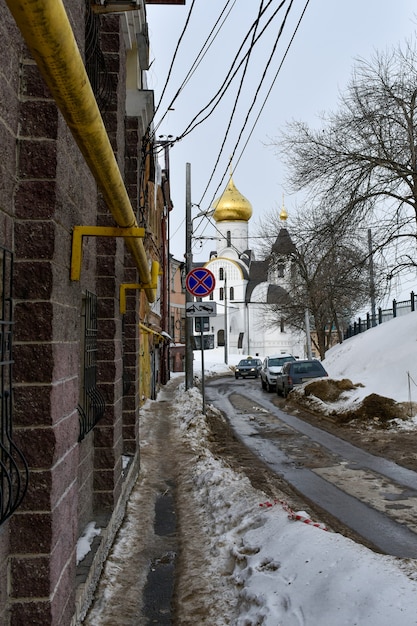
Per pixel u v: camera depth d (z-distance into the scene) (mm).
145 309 19391
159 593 4586
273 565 4387
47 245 3111
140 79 10508
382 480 8547
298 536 4688
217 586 4613
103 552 5020
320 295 30188
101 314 5945
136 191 8453
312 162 18031
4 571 2910
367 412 14328
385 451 10875
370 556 3979
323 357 33719
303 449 11398
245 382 34812
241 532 5633
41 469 3023
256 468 9539
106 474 5773
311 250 19406
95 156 2844
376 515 6711
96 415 5234
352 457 10477
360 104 17750
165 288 31281
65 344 3412
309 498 7559
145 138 10062
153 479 8586
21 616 2973
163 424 14914
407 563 3809
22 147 3152
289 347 67500
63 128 3330
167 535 5996
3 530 2900
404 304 29609
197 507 6949
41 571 2988
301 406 18438
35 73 3195
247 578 4422
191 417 14375
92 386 5262
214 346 68375
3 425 2863
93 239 5328
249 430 14188
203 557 5305
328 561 4051
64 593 3324
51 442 3041
